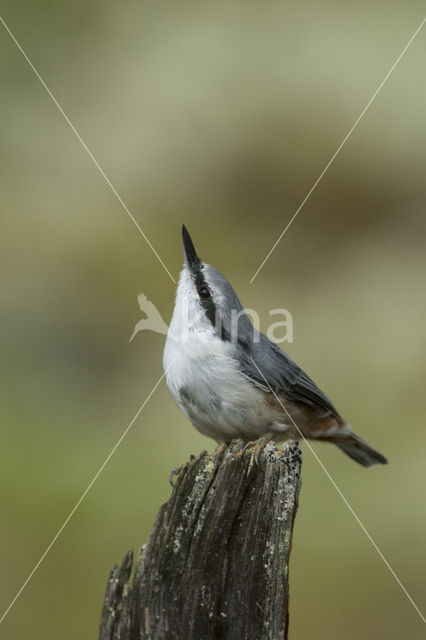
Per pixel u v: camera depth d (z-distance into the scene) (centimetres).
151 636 482
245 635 484
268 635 484
